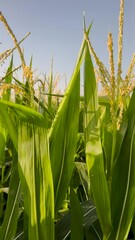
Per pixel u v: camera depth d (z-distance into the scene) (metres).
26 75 0.81
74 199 0.89
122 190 0.84
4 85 0.77
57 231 0.96
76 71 0.81
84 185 1.35
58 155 0.86
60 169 0.87
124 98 0.79
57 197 0.88
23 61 0.79
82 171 1.32
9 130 0.82
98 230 1.06
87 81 0.84
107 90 0.78
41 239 0.78
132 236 1.14
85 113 0.84
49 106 1.31
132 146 0.85
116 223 0.83
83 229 0.95
